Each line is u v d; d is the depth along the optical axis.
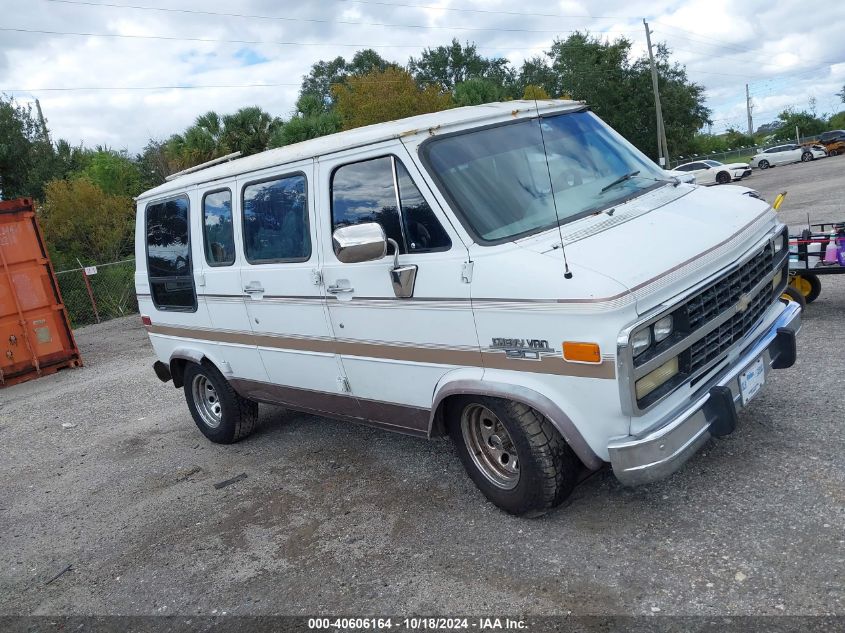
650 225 3.73
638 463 3.26
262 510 4.94
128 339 14.68
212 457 6.24
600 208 3.99
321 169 4.50
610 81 52.34
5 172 26.33
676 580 3.27
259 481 5.46
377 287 4.25
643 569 3.39
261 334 5.34
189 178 5.90
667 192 4.33
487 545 3.89
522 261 3.54
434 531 4.16
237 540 4.57
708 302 3.56
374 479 5.08
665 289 3.32
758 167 40.00
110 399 9.29
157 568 4.42
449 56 72.06
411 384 4.28
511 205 3.90
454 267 3.80
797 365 5.56
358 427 6.26
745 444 4.38
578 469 3.88
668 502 3.91
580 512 4.00
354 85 29.62
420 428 4.44
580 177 4.27
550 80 59.19
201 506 5.21
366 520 4.48
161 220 6.23
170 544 4.71
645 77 51.44
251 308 5.32
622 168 4.54
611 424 3.35
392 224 4.13
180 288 6.11
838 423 4.44
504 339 3.63
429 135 4.06
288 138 25.53
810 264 6.68
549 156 4.28
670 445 3.28
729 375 3.62
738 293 3.79
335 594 3.75
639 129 53.47
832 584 3.04
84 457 6.96
